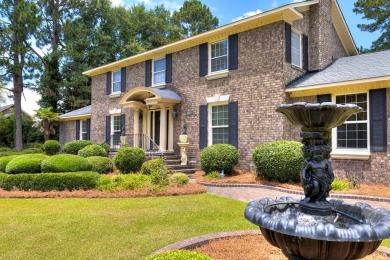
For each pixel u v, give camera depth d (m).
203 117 13.48
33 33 22.72
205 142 13.33
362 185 9.58
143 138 16.17
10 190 9.64
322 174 3.30
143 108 16.19
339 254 2.63
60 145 21.69
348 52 16.05
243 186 10.08
